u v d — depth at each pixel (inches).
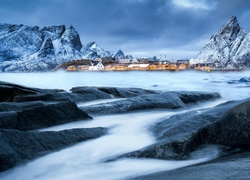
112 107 426.0
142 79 2117.4
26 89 560.4
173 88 1233.4
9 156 211.0
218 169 145.4
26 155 222.7
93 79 2252.7
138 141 272.2
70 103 355.9
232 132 219.3
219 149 215.2
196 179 129.1
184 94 532.4
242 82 1453.0
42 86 1445.6
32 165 218.7
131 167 204.7
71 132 271.1
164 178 145.7
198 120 273.9
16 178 208.4
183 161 203.2
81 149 251.1
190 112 340.5
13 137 228.5
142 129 317.1
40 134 247.6
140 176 175.0
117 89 612.4
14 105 364.2
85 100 536.4
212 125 229.8
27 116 307.1
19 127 292.8
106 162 221.1
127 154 227.3
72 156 236.4
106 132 304.2
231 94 865.5
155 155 213.5
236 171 135.6
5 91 509.7
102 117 393.1
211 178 126.8
